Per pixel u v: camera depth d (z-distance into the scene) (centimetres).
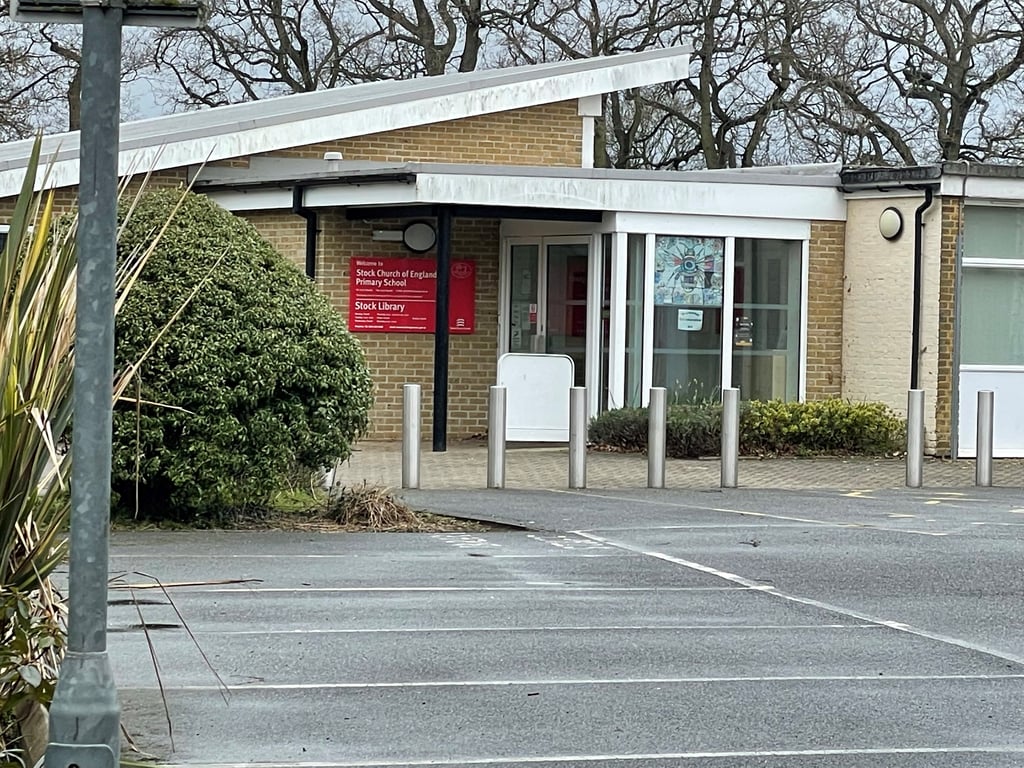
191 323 1188
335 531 1247
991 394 1692
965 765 620
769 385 2078
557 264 2117
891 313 2030
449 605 938
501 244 2167
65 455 590
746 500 1502
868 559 1136
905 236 2008
